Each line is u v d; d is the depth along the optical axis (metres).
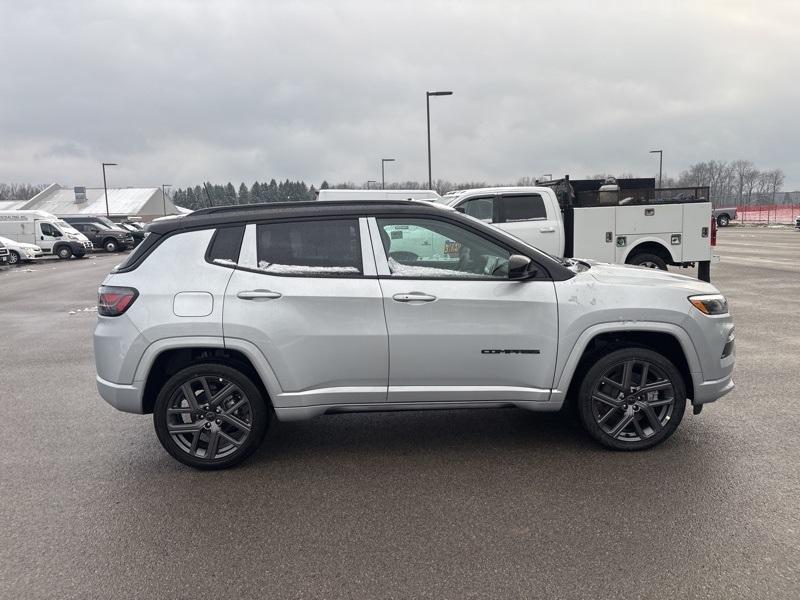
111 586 2.95
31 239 31.48
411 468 4.25
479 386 4.27
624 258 10.95
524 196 10.60
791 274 15.32
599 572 2.97
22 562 3.17
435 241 4.27
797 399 5.48
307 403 4.21
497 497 3.77
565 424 5.04
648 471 4.07
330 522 3.52
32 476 4.24
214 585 2.94
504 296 4.18
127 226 45.78
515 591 2.84
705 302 4.29
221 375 4.21
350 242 4.24
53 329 10.45
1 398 6.17
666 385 4.33
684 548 3.15
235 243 4.22
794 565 2.98
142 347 4.11
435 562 3.09
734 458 4.24
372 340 4.15
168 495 3.92
